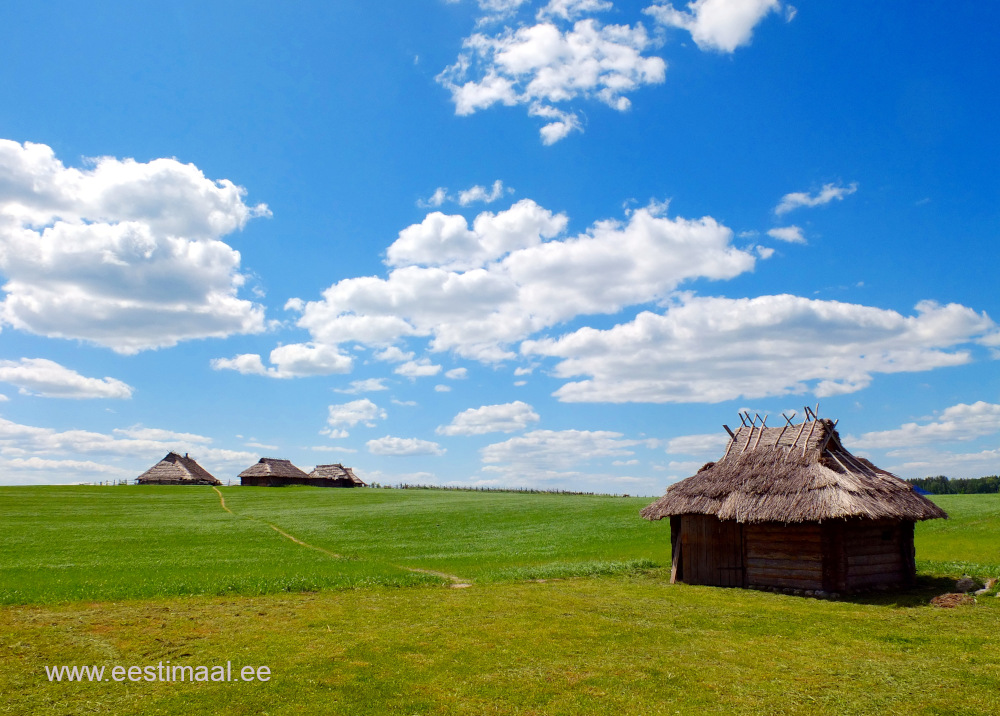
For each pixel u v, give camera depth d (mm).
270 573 25609
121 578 24000
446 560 31141
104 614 17547
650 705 11016
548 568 26609
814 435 23656
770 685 11945
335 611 18250
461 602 19625
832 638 15219
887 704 10938
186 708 10859
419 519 52750
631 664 13273
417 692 11664
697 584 23344
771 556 22234
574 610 18531
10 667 12820
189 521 50969
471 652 14109
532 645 14695
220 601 19625
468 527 47438
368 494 84312
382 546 37094
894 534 22484
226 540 39500
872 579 21609
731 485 23297
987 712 10508
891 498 21344
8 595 19641
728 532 23312
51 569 26828
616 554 32688
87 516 53656
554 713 10711
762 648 14438
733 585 22859
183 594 20531
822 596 20594
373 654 13922
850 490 20547
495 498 78062
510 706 11008
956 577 23609
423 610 18453
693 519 23922
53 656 13586
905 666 12938
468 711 10797
